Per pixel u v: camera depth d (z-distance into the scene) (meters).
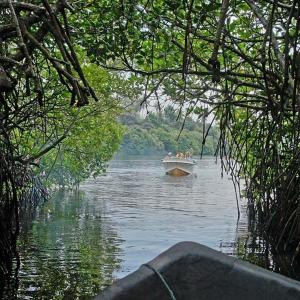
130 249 10.94
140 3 9.93
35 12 5.48
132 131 70.62
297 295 2.93
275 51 8.00
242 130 12.39
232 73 9.68
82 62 14.70
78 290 7.79
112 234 12.89
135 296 2.87
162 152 70.50
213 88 10.83
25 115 11.88
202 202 21.19
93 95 5.44
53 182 26.27
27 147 13.41
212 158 81.44
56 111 13.72
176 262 2.95
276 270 9.59
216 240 12.33
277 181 11.34
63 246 11.27
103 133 20.36
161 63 11.09
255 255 10.77
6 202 9.19
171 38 9.63
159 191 26.97
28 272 8.86
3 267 8.74
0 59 5.03
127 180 35.50
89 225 14.58
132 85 15.03
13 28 5.54
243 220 15.66
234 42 9.41
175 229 13.80
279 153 11.34
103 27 9.81
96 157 24.81
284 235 10.83
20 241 11.88
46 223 15.08
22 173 12.65
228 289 2.96
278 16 8.90
